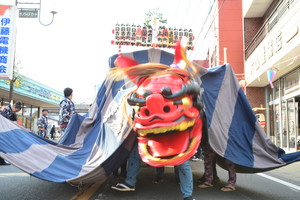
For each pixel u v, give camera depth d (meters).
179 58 4.51
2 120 4.63
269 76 13.28
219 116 5.12
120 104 5.05
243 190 5.52
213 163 6.14
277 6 16.23
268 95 19.89
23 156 4.24
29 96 23.91
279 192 5.42
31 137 5.07
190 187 4.30
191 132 4.26
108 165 4.57
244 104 5.29
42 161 4.39
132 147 4.78
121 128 4.73
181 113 3.98
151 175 6.96
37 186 5.61
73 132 6.44
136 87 4.68
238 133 5.15
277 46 13.74
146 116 4.00
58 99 31.59
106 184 5.86
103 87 6.39
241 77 20.86
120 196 4.92
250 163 4.97
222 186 5.82
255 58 17.69
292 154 5.08
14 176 6.66
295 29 11.64
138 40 19.44
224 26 21.80
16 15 13.52
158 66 4.33
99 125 6.14
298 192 5.43
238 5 21.94
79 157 5.49
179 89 4.07
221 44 21.66
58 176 4.28
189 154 4.03
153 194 5.06
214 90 5.26
